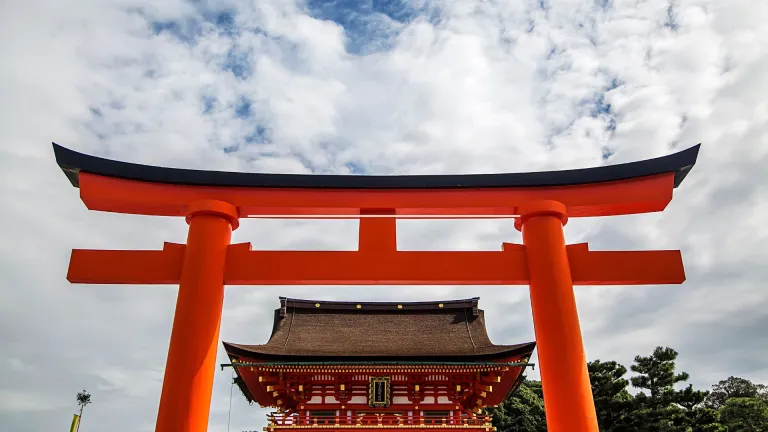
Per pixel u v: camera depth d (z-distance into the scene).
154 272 10.13
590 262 10.38
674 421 31.20
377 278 10.25
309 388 18.52
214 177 10.96
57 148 10.60
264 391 19.91
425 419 18.02
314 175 11.12
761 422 35.94
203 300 9.58
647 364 33.94
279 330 22.38
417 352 19.39
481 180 11.08
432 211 11.13
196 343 9.12
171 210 11.02
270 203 10.93
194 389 8.73
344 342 21.28
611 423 33.94
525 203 10.79
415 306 24.09
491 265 10.35
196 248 10.12
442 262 10.39
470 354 18.48
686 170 10.79
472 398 19.22
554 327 9.36
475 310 23.31
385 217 11.02
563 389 8.81
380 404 18.12
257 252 10.43
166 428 8.38
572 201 10.88
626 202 10.79
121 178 10.77
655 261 10.35
